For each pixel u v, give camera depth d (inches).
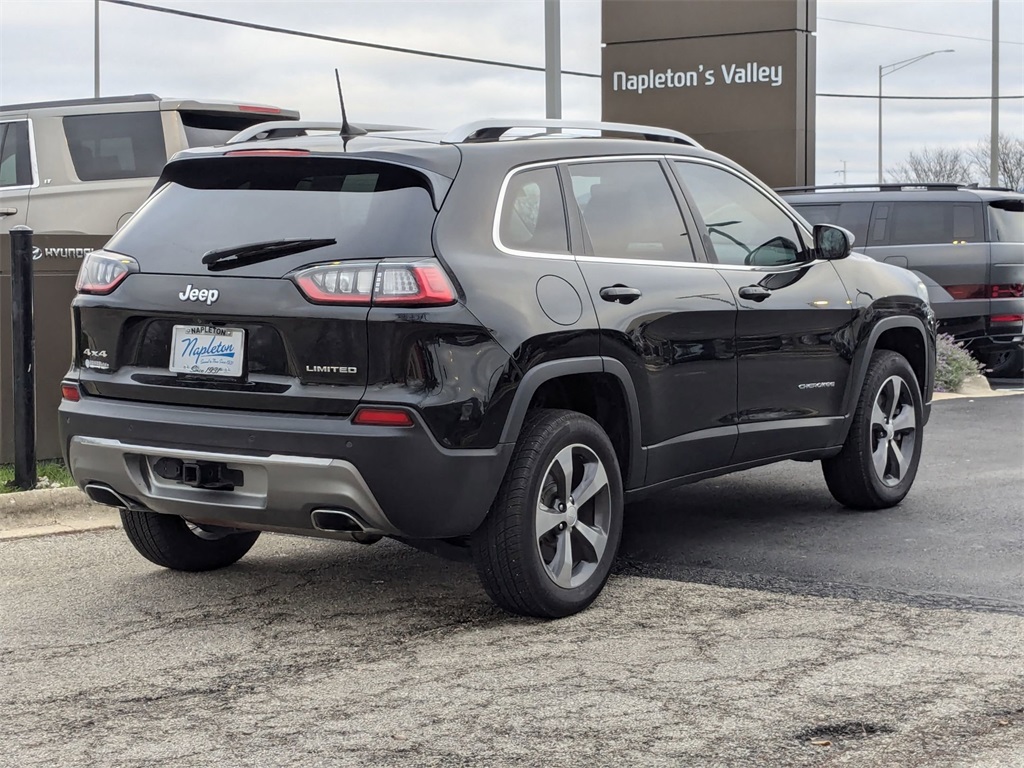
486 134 206.7
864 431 271.9
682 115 687.1
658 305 214.7
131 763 144.1
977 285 566.6
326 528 182.9
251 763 143.6
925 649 183.3
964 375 545.6
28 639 190.1
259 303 182.5
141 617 201.3
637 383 210.7
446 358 179.3
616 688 167.0
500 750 146.6
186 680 171.6
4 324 302.2
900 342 291.9
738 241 242.1
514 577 191.0
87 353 200.2
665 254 223.6
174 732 153.1
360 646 186.1
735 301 232.5
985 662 177.3
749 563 235.9
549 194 205.5
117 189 434.6
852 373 264.7
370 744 148.8
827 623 196.5
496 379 183.5
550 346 191.8
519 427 187.5
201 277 188.2
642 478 217.0
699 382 225.3
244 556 241.0
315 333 179.6
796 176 666.2
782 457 252.1
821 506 289.1
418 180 187.9
